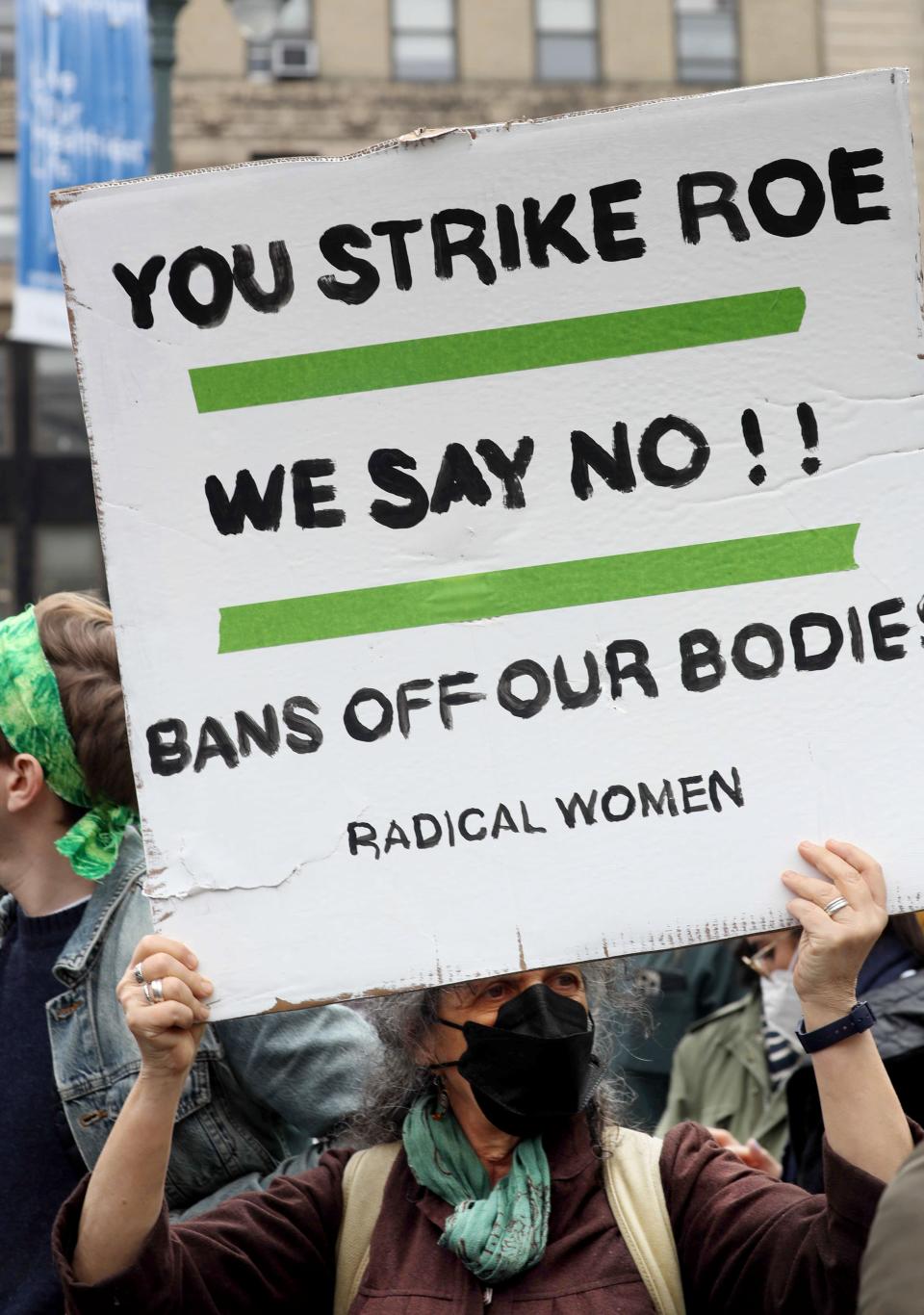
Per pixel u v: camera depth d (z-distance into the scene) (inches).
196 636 113.7
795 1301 105.8
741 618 111.5
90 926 137.3
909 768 109.5
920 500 111.1
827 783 109.7
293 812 112.0
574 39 1138.0
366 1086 124.7
